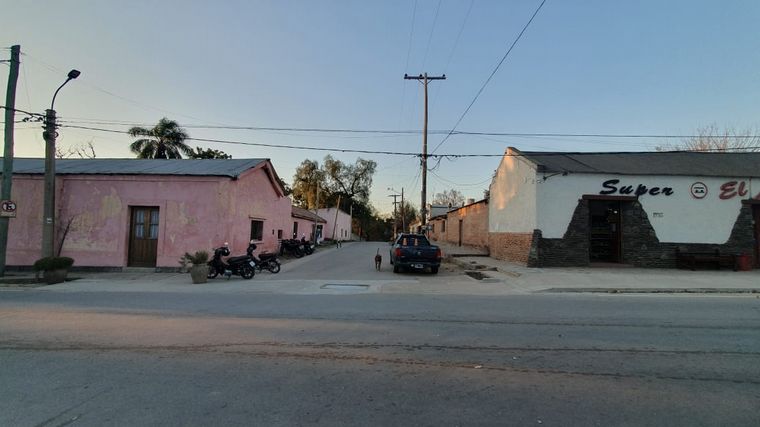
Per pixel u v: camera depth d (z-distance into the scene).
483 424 3.57
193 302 9.97
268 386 4.43
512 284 13.41
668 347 6.02
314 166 72.81
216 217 17.58
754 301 10.30
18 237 18.05
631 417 3.72
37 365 5.12
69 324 7.41
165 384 4.49
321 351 5.74
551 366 5.15
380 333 6.79
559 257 17.19
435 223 54.25
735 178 17.41
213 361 5.28
